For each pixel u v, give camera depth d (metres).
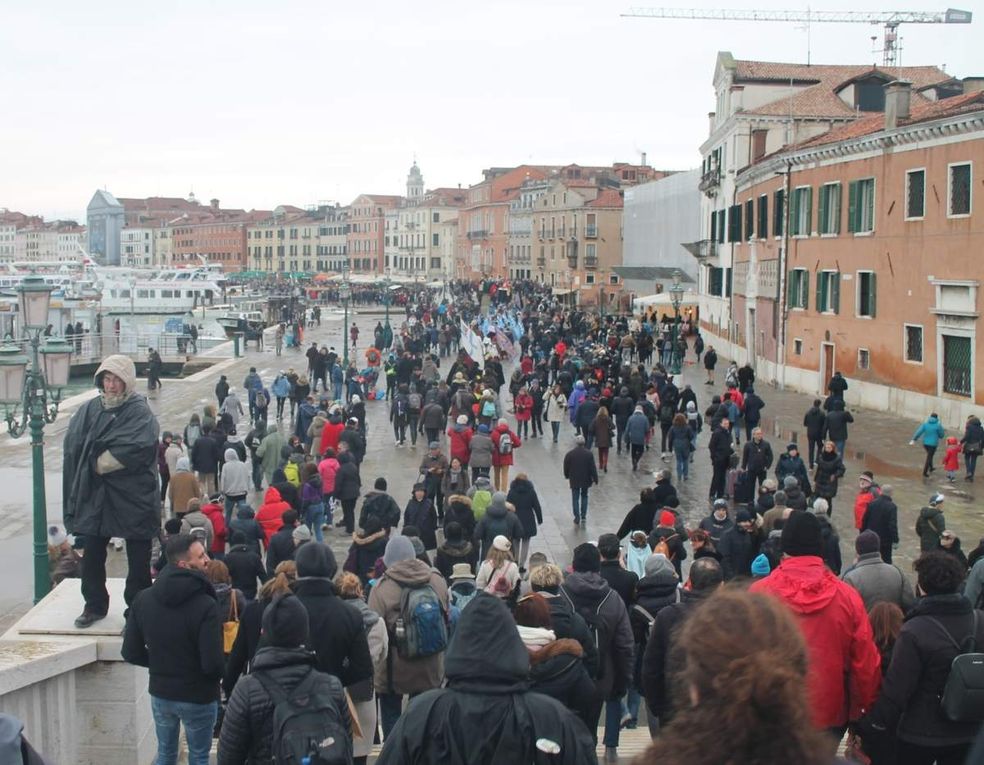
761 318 47.78
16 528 22.41
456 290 121.31
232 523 15.27
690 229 77.38
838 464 21.17
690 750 2.88
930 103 38.19
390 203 181.88
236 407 31.91
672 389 30.44
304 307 102.38
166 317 85.88
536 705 4.69
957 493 24.84
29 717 8.59
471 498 17.81
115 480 9.45
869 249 36.75
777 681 2.84
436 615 8.89
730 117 54.06
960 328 31.50
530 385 33.81
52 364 14.11
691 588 7.93
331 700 6.07
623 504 24.41
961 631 6.64
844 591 6.48
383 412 38.81
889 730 6.86
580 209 113.12
